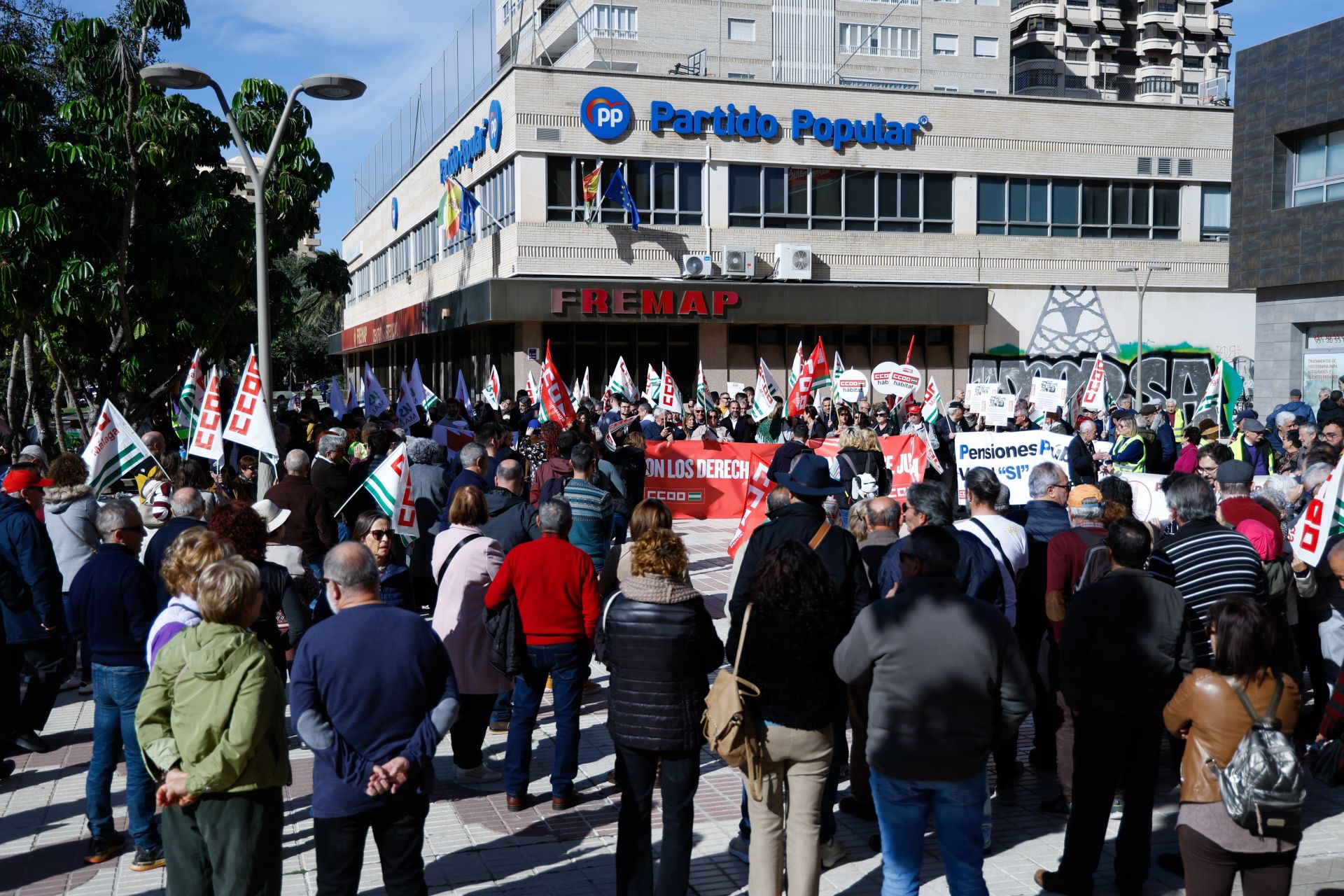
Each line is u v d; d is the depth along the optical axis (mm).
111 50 17453
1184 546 5516
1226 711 3930
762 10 46188
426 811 4309
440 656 4324
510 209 31469
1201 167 35906
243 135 18641
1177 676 4973
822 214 33031
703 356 32312
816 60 47219
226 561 4227
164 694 4164
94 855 5668
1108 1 83562
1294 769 3756
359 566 4289
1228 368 34344
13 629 7262
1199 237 36156
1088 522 5969
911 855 4402
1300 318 22828
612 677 4953
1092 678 4949
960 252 34094
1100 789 4977
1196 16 85000
